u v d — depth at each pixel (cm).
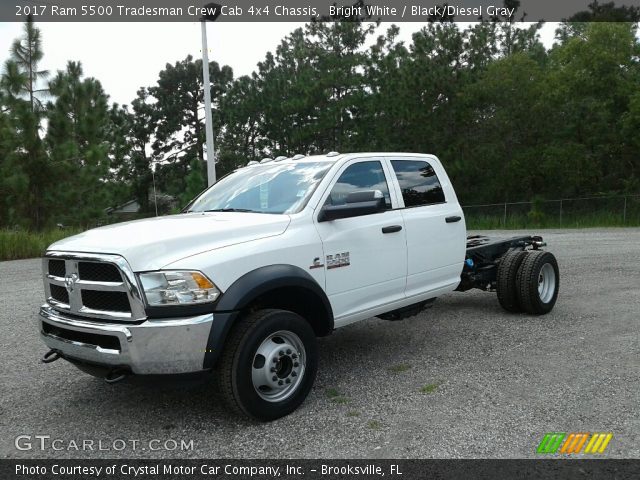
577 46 3228
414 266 560
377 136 3228
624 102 3147
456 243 621
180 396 475
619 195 2873
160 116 5331
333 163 511
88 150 2359
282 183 510
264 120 3906
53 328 432
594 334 610
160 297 374
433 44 3091
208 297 383
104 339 387
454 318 717
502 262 709
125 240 393
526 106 3136
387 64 3136
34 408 455
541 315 708
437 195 614
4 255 1636
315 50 3544
